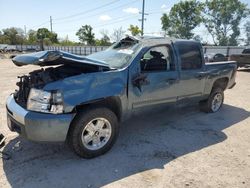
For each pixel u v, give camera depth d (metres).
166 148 4.64
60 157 4.15
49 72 4.44
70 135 3.92
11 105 4.08
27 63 3.79
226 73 6.79
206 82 6.17
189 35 65.75
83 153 4.04
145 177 3.71
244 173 3.92
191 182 3.63
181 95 5.50
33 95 3.76
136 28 59.09
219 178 3.76
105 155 4.28
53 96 3.67
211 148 4.72
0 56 39.47
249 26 62.06
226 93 9.67
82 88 3.87
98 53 5.40
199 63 5.91
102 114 4.10
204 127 5.79
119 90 4.27
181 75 5.37
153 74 4.80
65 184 3.48
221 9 61.44
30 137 3.68
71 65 4.44
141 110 4.80
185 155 4.41
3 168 3.79
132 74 4.48
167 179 3.68
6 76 13.20
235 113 6.97
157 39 5.11
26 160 4.03
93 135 4.12
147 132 5.36
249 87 11.07
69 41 93.19
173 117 6.40
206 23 64.69
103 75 4.11
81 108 4.01
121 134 5.20
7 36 99.50
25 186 3.40
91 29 84.06
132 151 4.46
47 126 3.62
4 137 4.56
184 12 64.69
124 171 3.83
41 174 3.67
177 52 5.32
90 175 3.70
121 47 5.22
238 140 5.14
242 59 17.48
